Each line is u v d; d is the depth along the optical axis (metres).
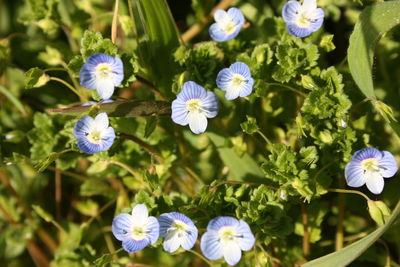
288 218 0.23
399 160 0.25
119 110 0.23
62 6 0.29
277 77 0.24
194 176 0.26
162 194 0.23
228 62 0.26
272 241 0.25
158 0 0.25
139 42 0.25
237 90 0.23
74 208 0.29
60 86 0.29
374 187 0.22
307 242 0.25
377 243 0.26
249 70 0.23
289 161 0.23
